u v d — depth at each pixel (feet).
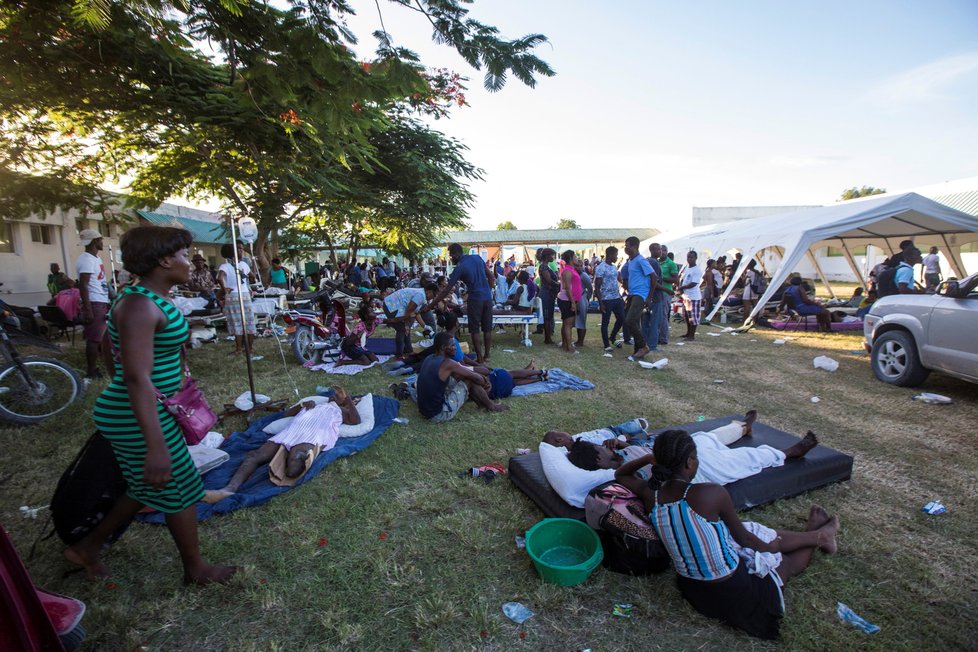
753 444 11.96
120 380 6.90
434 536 9.53
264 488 11.21
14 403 15.78
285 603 7.78
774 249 59.31
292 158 31.07
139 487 7.16
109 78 21.86
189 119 26.96
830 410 16.88
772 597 7.03
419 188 50.67
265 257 45.85
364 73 11.47
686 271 32.07
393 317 25.58
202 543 9.29
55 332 36.52
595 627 7.25
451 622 7.36
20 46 16.28
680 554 7.20
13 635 4.90
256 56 11.93
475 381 16.46
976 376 16.53
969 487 11.21
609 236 125.70
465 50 10.55
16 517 10.23
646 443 11.85
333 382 21.11
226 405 16.29
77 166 35.01
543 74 10.77
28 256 43.29
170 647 6.92
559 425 15.51
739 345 30.14
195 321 28.71
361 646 6.94
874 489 11.12
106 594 7.95
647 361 25.23
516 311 31.96
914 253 28.91
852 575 8.26
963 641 6.88
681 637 7.05
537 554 8.66
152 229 6.84
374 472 12.06
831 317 37.70
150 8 10.73
